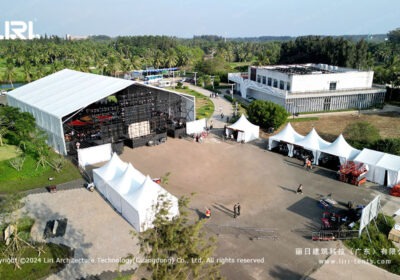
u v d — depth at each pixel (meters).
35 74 104.81
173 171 37.38
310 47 121.06
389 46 153.25
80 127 45.62
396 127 55.16
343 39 114.31
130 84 44.97
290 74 67.81
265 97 71.88
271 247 23.95
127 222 27.02
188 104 52.75
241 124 48.06
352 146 41.91
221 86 102.00
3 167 36.44
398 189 31.45
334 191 32.62
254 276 20.95
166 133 47.59
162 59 146.88
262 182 34.62
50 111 41.69
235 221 27.16
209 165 39.22
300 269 21.72
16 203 25.81
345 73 69.00
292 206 29.67
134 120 45.41
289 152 41.94
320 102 66.69
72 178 35.12
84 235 25.25
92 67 151.00
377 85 75.50
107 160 39.97
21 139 42.16
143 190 26.27
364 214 24.27
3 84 108.75
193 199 30.78
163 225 13.86
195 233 13.96
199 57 188.50
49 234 25.28
